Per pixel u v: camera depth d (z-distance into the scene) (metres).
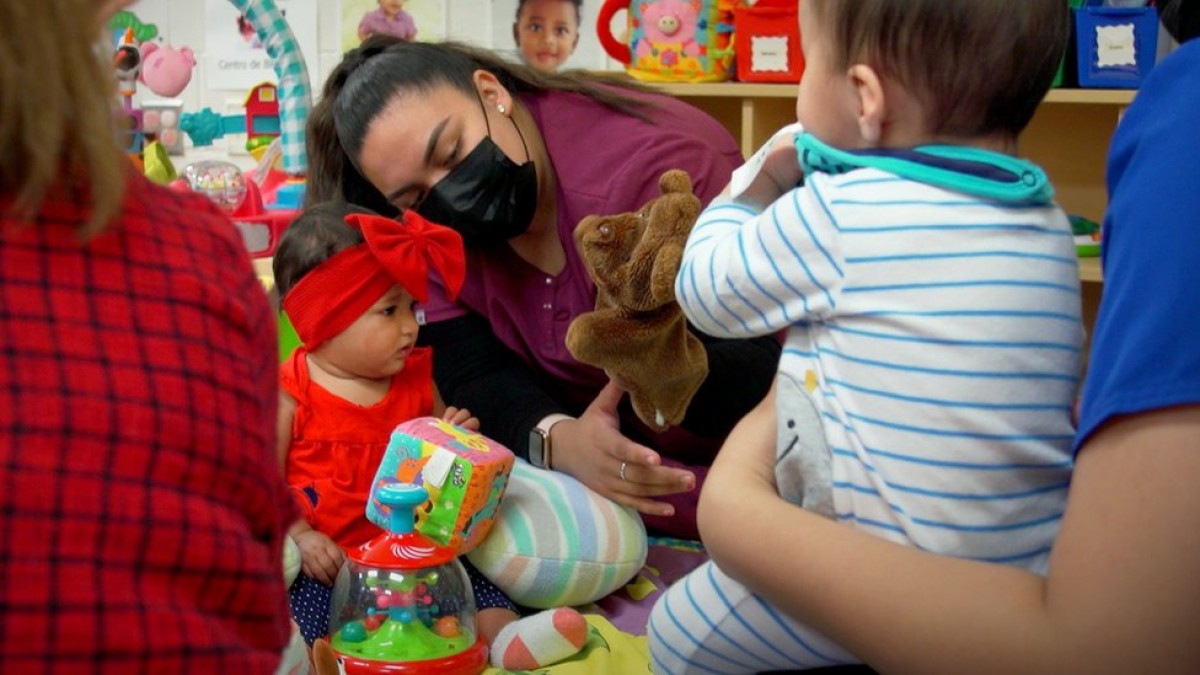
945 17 0.79
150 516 0.52
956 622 0.66
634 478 1.44
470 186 1.52
